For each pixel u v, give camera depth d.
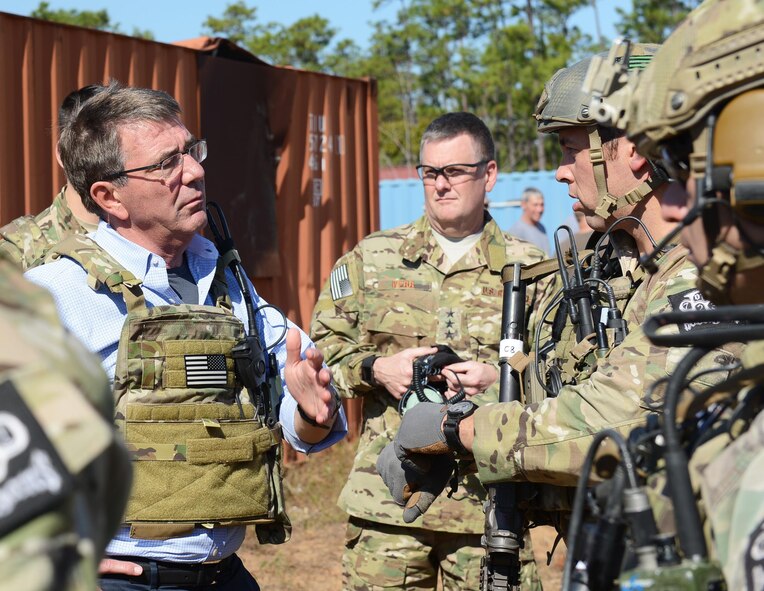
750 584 1.07
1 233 3.09
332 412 2.38
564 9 35.31
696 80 1.30
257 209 6.24
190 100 5.86
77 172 2.39
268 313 2.61
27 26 5.04
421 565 3.25
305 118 6.68
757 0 1.28
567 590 1.29
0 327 0.96
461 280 3.42
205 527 2.25
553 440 1.93
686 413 1.31
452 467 2.34
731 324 1.82
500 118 36.28
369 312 3.43
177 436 2.23
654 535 1.23
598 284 2.32
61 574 0.88
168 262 2.47
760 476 1.13
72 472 0.91
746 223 1.29
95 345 2.25
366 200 7.22
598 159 2.25
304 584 5.20
